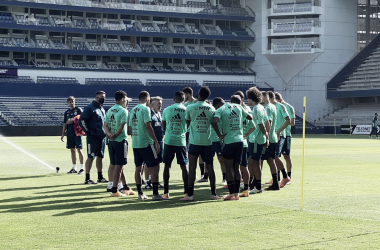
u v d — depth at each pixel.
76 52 54.56
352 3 57.84
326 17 57.22
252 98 10.08
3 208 8.46
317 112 56.94
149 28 57.75
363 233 6.44
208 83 57.88
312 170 15.12
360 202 8.94
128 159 19.81
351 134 51.41
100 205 8.77
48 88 50.97
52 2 53.41
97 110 11.93
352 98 57.84
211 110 9.29
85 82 54.31
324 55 57.09
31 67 52.59
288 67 57.50
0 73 51.44
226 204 8.84
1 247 5.82
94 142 11.92
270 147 10.55
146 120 9.23
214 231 6.61
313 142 33.94
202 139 9.24
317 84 57.00
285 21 58.94
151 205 8.77
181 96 9.59
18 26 52.25
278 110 11.34
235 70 60.78
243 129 10.12
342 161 18.48
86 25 55.16
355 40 58.22
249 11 60.84
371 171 14.79
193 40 61.34
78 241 6.09
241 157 9.46
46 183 12.07
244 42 62.12
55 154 22.47
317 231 6.57
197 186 11.67
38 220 7.41
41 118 48.00
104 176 13.61
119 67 58.09
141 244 5.92
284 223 7.09
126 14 58.53
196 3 60.47
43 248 5.77
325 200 9.20
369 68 55.22
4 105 48.19
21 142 33.38
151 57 59.31
